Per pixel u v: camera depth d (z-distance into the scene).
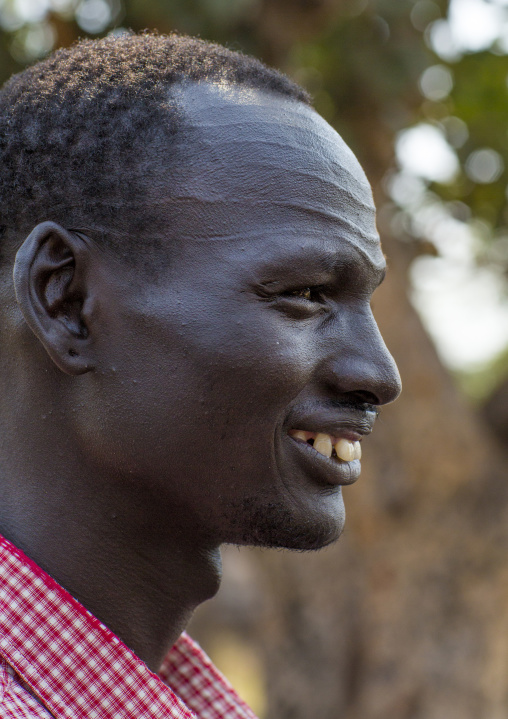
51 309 1.27
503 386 4.88
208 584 1.41
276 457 1.28
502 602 4.68
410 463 4.63
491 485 4.71
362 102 3.72
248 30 3.37
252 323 1.23
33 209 1.32
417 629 4.61
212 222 1.25
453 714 4.55
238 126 1.29
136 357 1.26
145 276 1.26
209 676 1.63
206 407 1.24
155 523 1.33
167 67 1.34
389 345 4.61
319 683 4.59
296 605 4.64
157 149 1.27
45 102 1.35
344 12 3.58
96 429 1.28
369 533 4.62
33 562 1.28
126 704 1.27
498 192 4.63
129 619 1.34
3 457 1.34
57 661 1.25
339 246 1.28
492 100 4.37
